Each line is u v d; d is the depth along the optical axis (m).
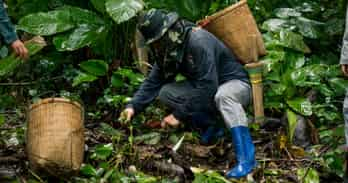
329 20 5.29
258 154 4.20
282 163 4.05
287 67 4.72
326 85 4.75
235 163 3.99
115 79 4.70
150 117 4.68
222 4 5.26
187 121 4.00
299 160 4.04
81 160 3.65
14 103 5.08
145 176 3.73
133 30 5.12
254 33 4.05
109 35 5.13
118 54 5.29
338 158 3.84
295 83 4.55
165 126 4.11
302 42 4.75
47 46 5.46
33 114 3.58
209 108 3.94
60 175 3.55
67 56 5.46
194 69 3.86
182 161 3.95
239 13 4.04
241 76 4.01
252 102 4.09
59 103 3.58
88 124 4.62
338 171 3.81
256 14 5.40
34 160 3.51
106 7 4.59
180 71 3.98
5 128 4.40
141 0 4.64
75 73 5.21
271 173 3.87
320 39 5.35
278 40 4.75
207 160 4.08
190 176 3.85
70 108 3.61
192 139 4.27
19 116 4.79
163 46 3.86
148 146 4.18
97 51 5.14
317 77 4.66
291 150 4.15
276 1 5.57
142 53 4.89
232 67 4.01
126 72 4.66
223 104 3.86
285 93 4.55
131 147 3.99
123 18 4.52
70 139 3.53
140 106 4.11
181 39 3.81
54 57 5.43
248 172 3.75
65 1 5.41
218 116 4.23
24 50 3.73
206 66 3.81
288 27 5.05
